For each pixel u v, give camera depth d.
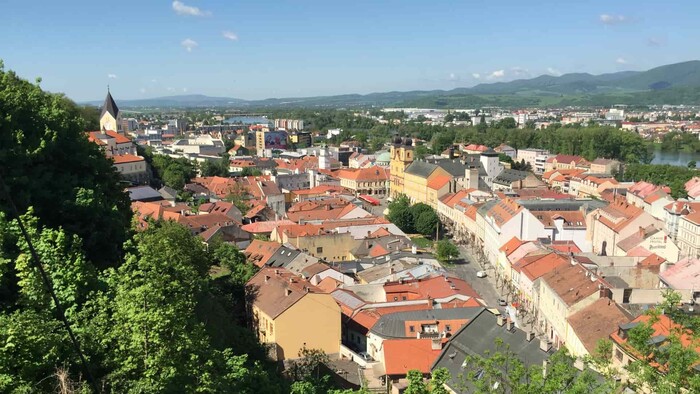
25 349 29.19
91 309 34.12
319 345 80.44
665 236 122.50
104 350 32.97
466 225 177.50
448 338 73.31
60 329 32.12
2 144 54.94
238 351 64.25
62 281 34.84
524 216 139.38
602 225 139.88
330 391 48.97
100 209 57.19
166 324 32.81
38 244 36.16
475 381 37.31
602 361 38.12
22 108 61.31
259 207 171.25
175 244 73.44
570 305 85.25
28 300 33.41
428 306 89.69
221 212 150.88
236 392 39.00
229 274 96.62
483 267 143.75
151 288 34.16
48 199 54.44
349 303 92.38
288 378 66.31
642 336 33.31
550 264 107.69
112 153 192.88
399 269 113.38
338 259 132.75
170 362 32.31
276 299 82.44
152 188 173.88
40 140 58.69
